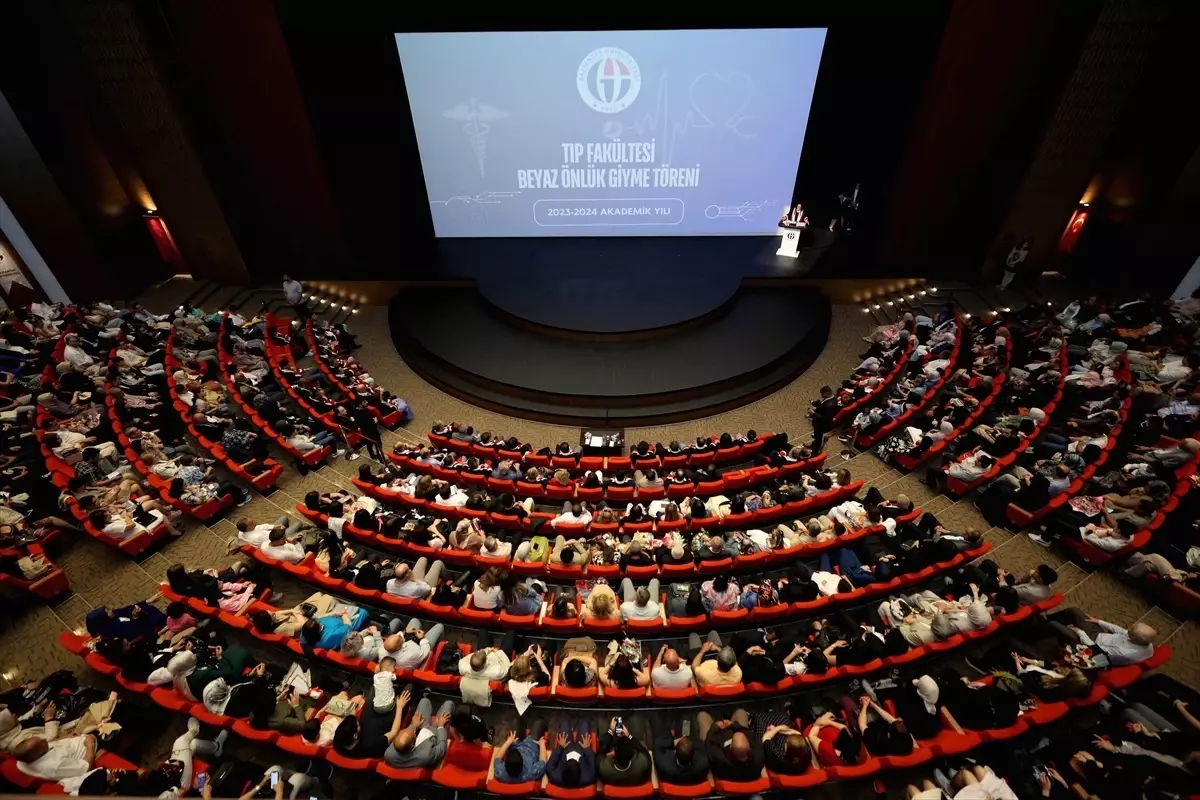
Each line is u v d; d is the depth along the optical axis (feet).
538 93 50.55
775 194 55.83
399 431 41.11
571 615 23.75
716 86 50.39
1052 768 18.98
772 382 44.68
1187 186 43.39
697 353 46.29
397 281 53.72
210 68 46.42
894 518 28.12
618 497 32.04
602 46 48.65
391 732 19.42
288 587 26.94
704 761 18.15
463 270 54.29
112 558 28.86
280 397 39.42
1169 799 17.12
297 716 20.21
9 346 40.81
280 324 49.44
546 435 41.86
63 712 20.89
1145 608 25.84
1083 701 20.26
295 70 46.52
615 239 58.29
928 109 47.55
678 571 26.08
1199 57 40.98
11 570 26.08
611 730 20.24
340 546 27.45
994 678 21.02
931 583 26.27
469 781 18.43
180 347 43.01
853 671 21.58
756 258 55.26
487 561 26.37
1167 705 20.31
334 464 35.88
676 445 35.24
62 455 31.99
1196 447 29.58
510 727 21.53
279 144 50.01
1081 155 46.14
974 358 41.96
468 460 34.19
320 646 22.59
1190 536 26.66
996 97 46.60
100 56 43.37
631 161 54.19
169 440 34.42
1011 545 29.22
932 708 20.24
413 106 51.06
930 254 54.39
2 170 44.47
